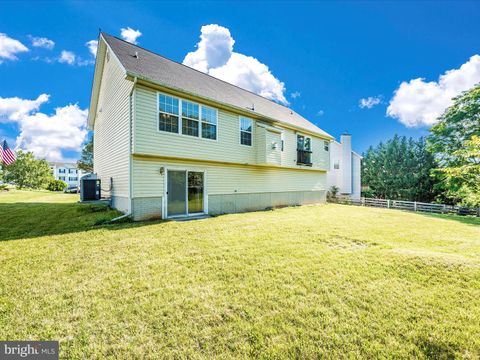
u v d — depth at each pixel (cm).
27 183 3061
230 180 1145
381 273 381
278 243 551
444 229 796
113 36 1108
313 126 1788
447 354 215
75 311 272
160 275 370
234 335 235
